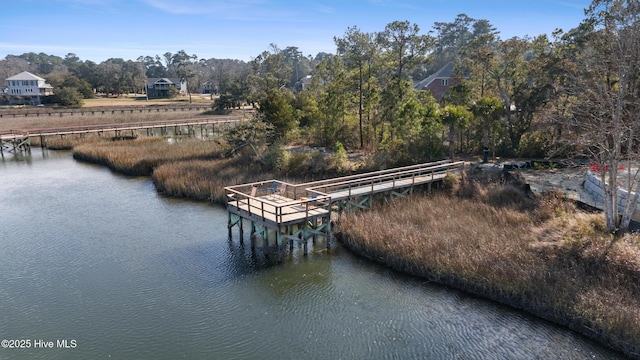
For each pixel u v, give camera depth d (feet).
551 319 41.11
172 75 494.59
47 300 47.06
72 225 69.82
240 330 41.39
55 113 223.30
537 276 43.60
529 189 67.97
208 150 119.03
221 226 68.64
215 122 186.19
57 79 335.88
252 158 99.55
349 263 54.60
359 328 41.19
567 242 48.42
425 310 43.73
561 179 72.49
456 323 41.39
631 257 43.88
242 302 46.21
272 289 48.73
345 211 65.62
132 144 138.41
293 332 40.96
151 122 172.65
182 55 513.04
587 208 58.80
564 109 67.77
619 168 67.56
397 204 67.82
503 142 92.63
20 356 37.83
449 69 185.16
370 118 118.11
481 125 92.17
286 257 56.80
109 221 71.46
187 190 84.74
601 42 62.69
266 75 223.92
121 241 62.85
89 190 91.71
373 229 57.98
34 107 266.16
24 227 69.15
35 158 131.03
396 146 90.89
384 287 48.47
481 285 45.55
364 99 111.34
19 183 98.53
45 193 89.45
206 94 423.64
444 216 61.26
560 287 42.09
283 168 92.79
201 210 76.69
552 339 38.52
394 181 70.59
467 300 45.16
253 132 99.35
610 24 53.62
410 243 52.95
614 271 42.83
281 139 106.73
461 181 74.02
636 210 53.57
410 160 85.66
